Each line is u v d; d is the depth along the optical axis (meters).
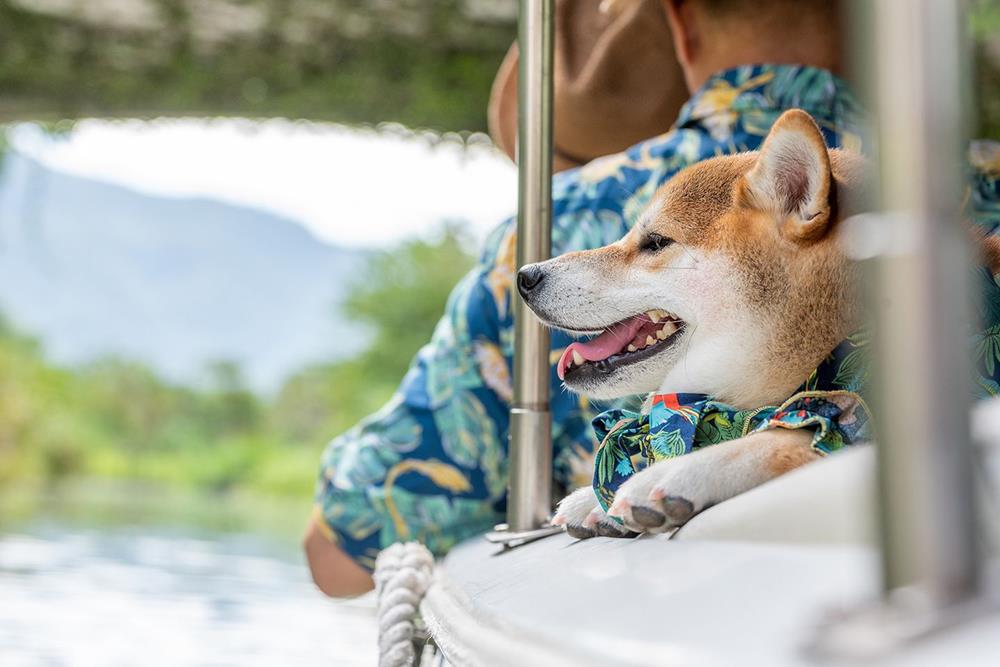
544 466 1.57
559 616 0.69
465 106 8.88
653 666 0.54
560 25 2.56
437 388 2.13
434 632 1.16
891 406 0.50
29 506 12.69
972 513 0.50
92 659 3.32
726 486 1.02
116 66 9.30
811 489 0.81
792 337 1.25
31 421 26.62
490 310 2.11
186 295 170.25
